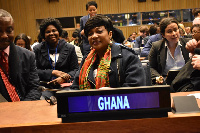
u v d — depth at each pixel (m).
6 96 1.96
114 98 1.03
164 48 2.84
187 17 12.94
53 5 13.04
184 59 2.81
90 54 1.82
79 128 1.03
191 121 1.04
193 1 12.82
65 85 2.53
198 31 2.53
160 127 1.03
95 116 1.03
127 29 13.05
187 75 2.00
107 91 1.03
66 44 3.22
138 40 7.50
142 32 7.38
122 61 1.70
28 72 2.19
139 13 12.96
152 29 6.01
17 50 2.15
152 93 1.03
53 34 3.09
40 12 13.10
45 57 3.12
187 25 12.89
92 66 1.79
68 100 1.03
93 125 1.03
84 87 1.74
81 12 13.02
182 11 12.92
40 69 3.10
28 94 2.18
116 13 12.99
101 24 1.70
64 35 6.47
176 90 2.11
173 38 2.72
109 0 12.94
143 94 1.03
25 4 13.06
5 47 1.94
